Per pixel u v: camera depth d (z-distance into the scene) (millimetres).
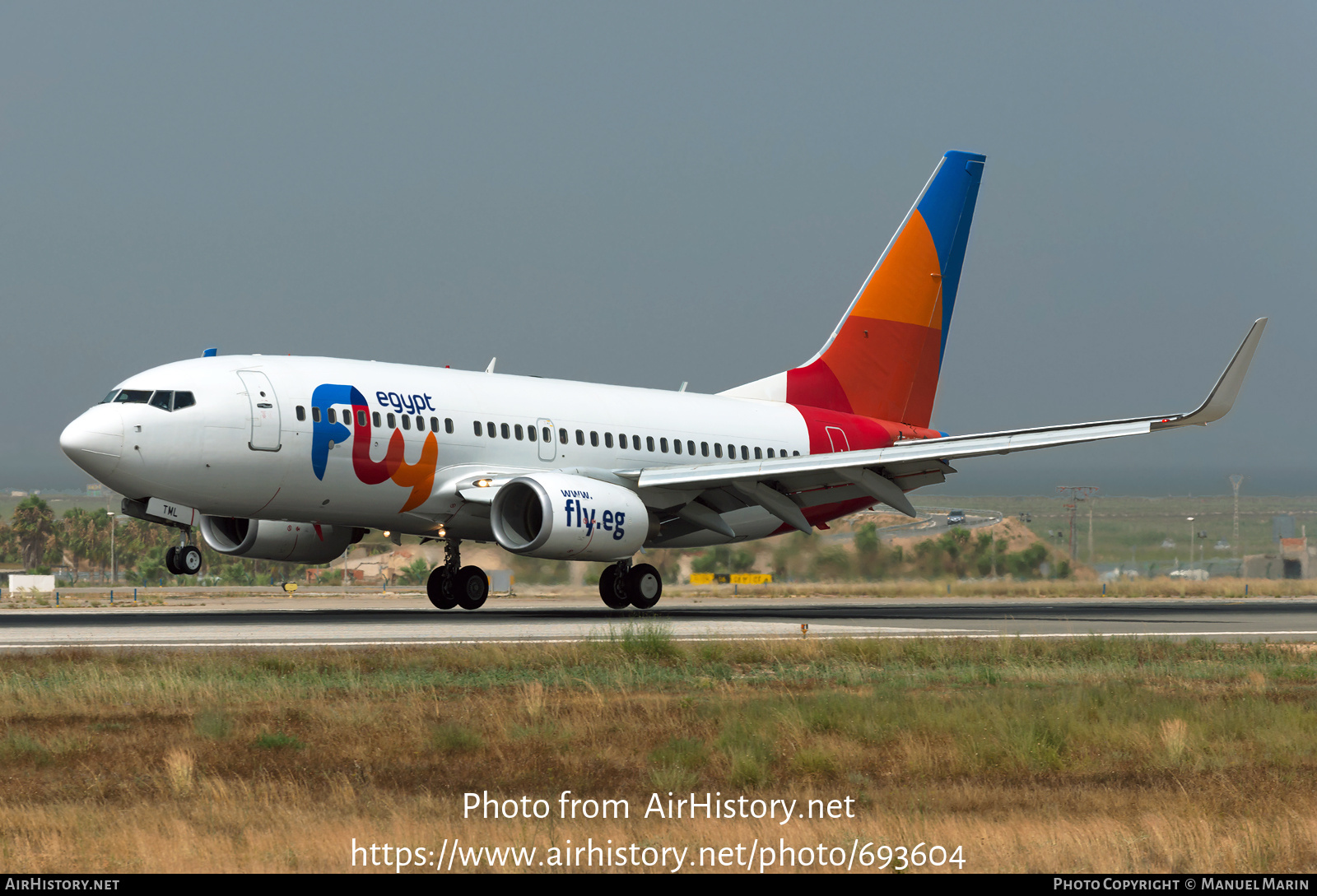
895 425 149875
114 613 127500
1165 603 175250
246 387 104000
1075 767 47000
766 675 71188
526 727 52125
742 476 116188
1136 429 114250
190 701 58031
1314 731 52656
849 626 107812
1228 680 71188
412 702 58438
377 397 109812
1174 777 45469
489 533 119375
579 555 109625
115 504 106688
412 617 115125
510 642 85625
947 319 154125
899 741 50906
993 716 53594
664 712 56500
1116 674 73188
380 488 109750
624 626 96062
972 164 154000
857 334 148000
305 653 75562
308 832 37000
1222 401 112062
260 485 104375
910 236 150750
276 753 47625
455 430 113500
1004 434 117875
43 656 73625
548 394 122688
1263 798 42094
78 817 38156
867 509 143125
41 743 48531
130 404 100750
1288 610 150625
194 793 41531
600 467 123312
